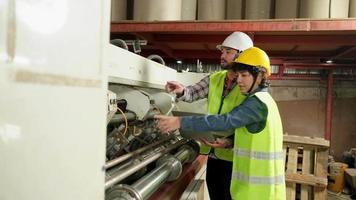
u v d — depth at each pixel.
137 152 1.38
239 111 1.36
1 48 0.41
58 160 0.52
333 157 5.26
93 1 0.60
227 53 1.84
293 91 5.43
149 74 1.50
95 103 0.62
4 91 0.42
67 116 0.53
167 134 1.94
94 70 0.61
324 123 5.36
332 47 3.35
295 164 3.11
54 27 0.50
